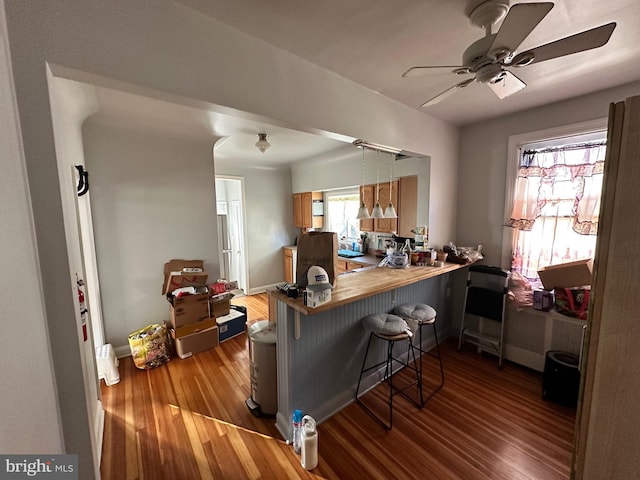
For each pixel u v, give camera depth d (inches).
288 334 69.8
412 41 61.2
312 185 193.8
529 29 41.8
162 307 120.2
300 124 67.8
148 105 82.3
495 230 113.2
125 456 65.6
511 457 65.2
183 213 122.2
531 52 47.9
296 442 67.1
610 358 34.3
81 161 92.7
